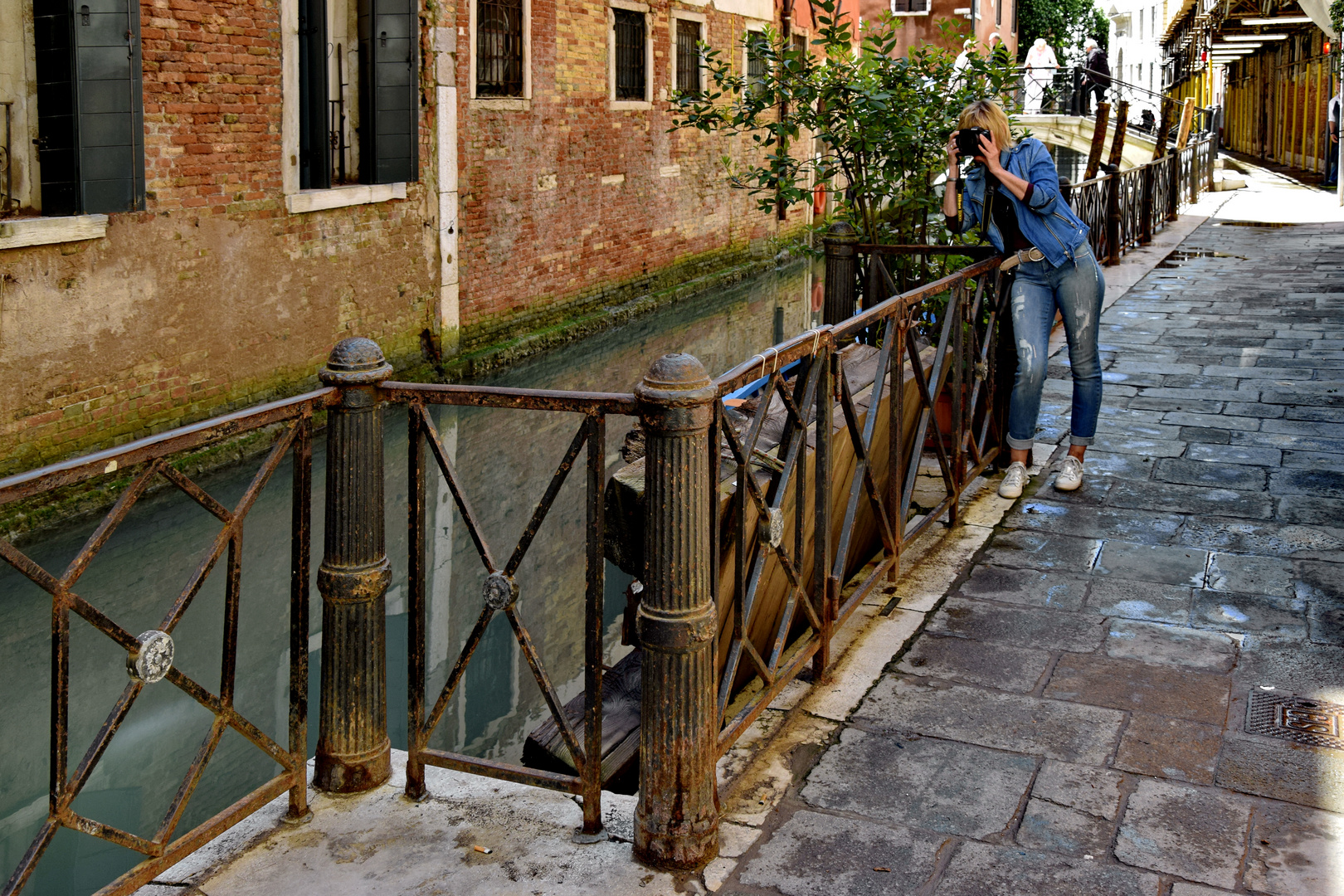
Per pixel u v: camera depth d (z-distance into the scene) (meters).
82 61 7.52
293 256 9.71
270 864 2.75
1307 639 3.87
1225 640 3.87
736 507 3.01
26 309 7.29
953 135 5.23
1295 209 18.56
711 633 2.64
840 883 2.64
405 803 2.99
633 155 15.91
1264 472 5.58
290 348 9.79
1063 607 4.15
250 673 5.34
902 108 6.70
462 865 2.73
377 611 3.01
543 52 13.37
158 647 2.41
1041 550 4.68
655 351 13.81
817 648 3.55
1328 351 8.13
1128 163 29.45
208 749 2.62
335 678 3.00
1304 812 2.89
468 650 2.89
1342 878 2.64
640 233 16.38
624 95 15.73
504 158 12.76
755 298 17.98
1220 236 15.35
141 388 8.28
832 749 3.23
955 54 6.89
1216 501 5.20
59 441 7.62
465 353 12.29
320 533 7.05
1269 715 3.38
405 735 4.61
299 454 2.81
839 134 6.86
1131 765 3.12
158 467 2.38
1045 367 5.24
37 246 7.33
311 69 10.07
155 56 8.19
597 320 14.73
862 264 6.75
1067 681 3.61
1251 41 31.28
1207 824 2.86
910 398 4.77
